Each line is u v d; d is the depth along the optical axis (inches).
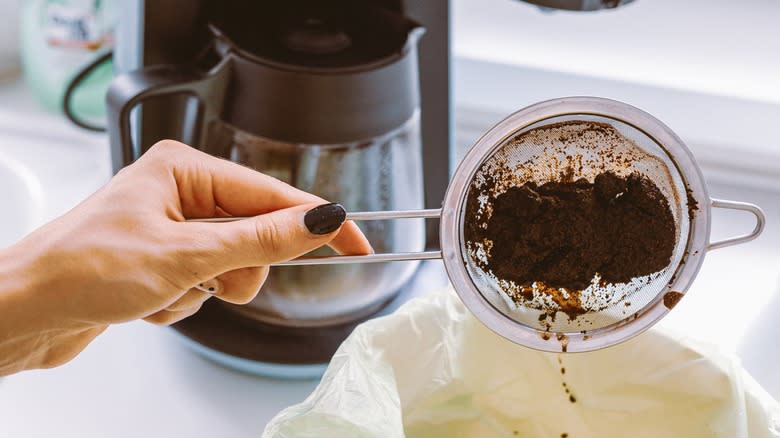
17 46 30.7
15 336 17.7
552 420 21.7
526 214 18.1
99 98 28.8
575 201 18.1
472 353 21.1
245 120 21.1
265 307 22.5
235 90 21.0
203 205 19.2
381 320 20.7
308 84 20.5
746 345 23.6
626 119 17.5
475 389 21.3
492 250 18.3
